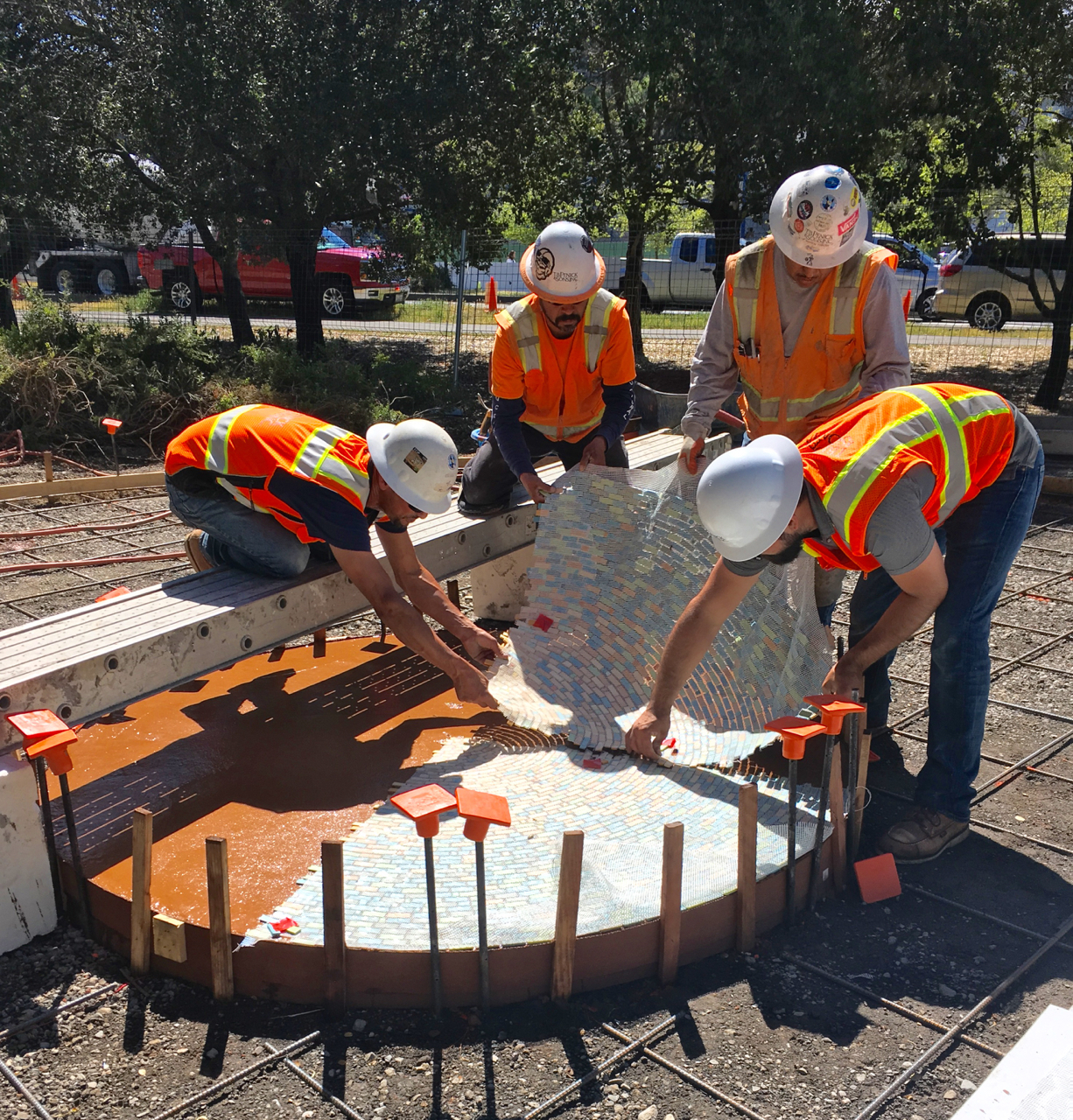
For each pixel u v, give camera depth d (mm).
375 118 10539
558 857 2645
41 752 2363
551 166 12547
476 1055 2188
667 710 2887
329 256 16609
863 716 2777
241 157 11117
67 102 11617
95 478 7395
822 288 3082
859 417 2527
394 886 2512
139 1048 2213
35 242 12406
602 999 2363
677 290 17188
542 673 3512
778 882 2600
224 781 3111
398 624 3088
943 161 10555
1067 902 2766
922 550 2379
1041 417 9453
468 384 12055
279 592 3229
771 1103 2076
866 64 10094
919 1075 2152
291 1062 2162
